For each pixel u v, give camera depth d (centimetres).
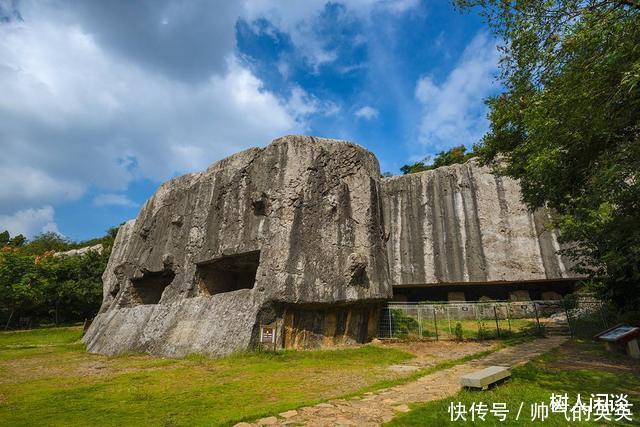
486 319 2189
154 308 2045
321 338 1623
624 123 862
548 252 2394
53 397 1033
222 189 1984
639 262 1251
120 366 1526
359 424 661
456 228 2622
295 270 1587
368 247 1773
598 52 809
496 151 1512
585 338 1460
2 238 6969
